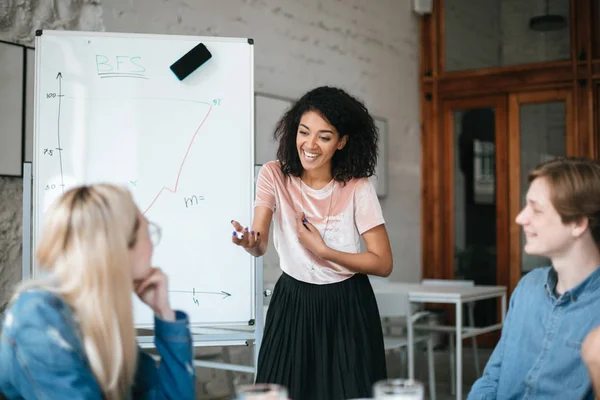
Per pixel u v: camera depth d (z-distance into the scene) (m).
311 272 2.19
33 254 2.57
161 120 2.68
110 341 1.23
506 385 1.63
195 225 2.66
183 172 2.67
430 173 6.75
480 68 6.56
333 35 5.51
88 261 1.22
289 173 2.27
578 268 1.52
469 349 6.43
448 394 4.68
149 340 2.60
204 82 2.72
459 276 6.66
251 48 2.77
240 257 2.68
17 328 1.22
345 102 2.16
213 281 2.65
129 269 1.27
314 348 2.16
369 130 2.24
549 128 6.29
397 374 5.34
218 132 2.71
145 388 1.38
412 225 6.57
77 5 3.65
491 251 6.54
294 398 2.15
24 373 1.21
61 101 2.62
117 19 3.83
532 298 1.62
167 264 2.62
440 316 6.36
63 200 1.27
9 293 3.36
